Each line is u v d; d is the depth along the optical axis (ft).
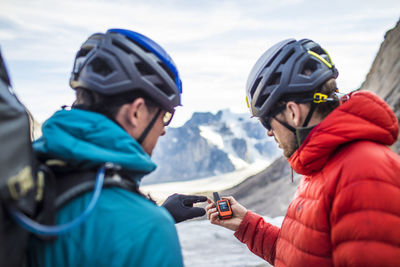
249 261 12.69
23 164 2.14
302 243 3.72
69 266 2.38
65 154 2.54
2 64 2.37
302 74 3.81
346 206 3.24
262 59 4.08
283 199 48.55
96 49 2.90
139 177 2.95
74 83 2.99
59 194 2.52
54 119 2.76
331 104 3.84
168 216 2.68
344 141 3.48
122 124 2.90
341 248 3.26
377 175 3.19
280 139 4.06
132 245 2.40
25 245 2.26
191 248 14.79
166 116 3.25
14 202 2.02
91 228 2.43
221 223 5.53
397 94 33.53
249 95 4.22
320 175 3.69
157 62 3.04
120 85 2.80
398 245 3.05
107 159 2.56
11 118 2.13
